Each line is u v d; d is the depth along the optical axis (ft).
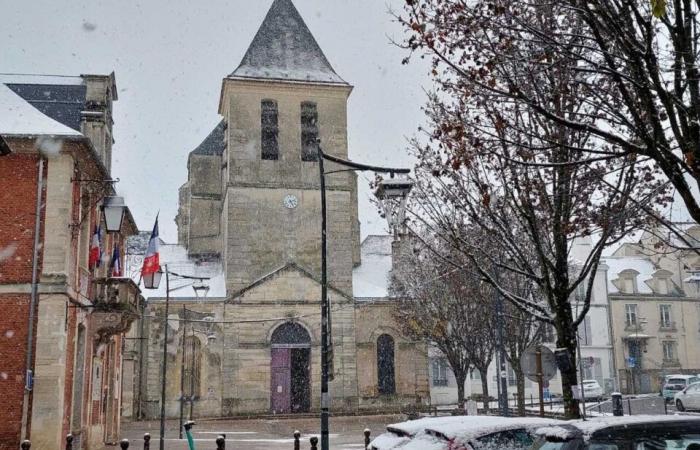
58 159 63.41
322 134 146.00
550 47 29.48
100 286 73.82
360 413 132.57
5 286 61.00
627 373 168.66
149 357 131.75
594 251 44.01
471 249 59.57
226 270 138.10
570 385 42.63
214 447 75.72
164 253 159.33
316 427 107.65
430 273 111.24
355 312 139.74
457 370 114.73
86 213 71.41
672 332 173.47
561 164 28.89
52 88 79.05
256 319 134.41
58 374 60.03
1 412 59.06
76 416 68.64
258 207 140.97
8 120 64.49
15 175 62.80
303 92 146.82
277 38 151.02
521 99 29.30
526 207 43.93
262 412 130.62
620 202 42.04
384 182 49.90
